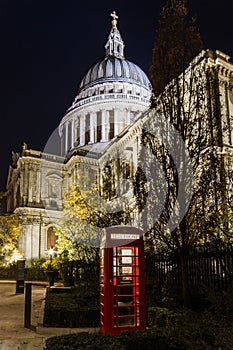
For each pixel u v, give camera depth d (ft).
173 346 25.89
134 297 35.65
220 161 52.16
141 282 36.09
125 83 288.30
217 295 38.83
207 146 46.73
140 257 36.60
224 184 51.49
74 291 61.67
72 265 77.51
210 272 46.03
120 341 25.31
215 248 47.06
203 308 41.37
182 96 47.24
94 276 63.36
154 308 40.22
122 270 36.19
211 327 29.76
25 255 204.54
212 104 50.55
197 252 49.01
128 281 35.99
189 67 53.67
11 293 95.71
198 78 53.16
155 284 54.49
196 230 48.52
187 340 26.37
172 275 52.75
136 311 35.27
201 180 45.39
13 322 50.26
